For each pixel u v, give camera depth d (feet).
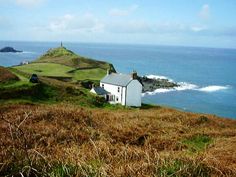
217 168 32.63
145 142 63.57
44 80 223.30
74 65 458.09
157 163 30.35
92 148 40.68
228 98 393.29
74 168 28.04
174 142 67.67
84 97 205.46
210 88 466.29
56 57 544.62
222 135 93.91
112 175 27.84
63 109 84.33
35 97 186.70
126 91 246.68
